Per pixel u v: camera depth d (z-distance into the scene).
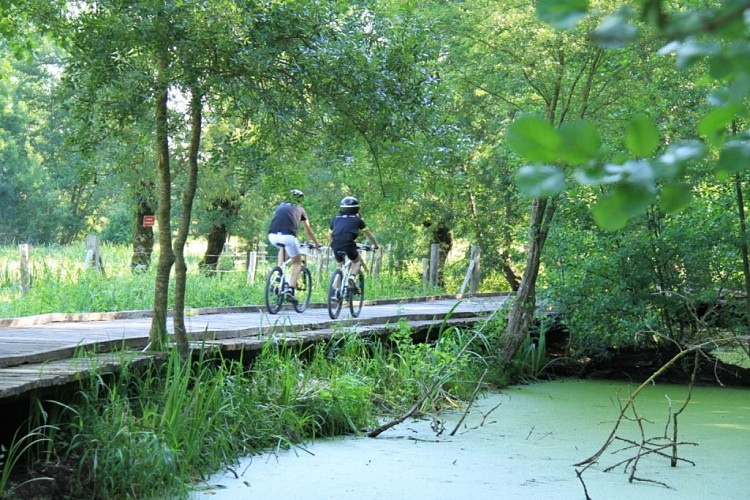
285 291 14.52
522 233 15.84
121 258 28.11
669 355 16.03
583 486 7.05
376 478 7.51
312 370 10.86
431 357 12.62
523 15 12.77
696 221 14.74
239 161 8.84
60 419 7.21
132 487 6.57
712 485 7.59
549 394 13.28
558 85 13.40
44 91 52.28
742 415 11.62
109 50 7.86
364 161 9.41
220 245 30.61
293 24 8.03
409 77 8.71
